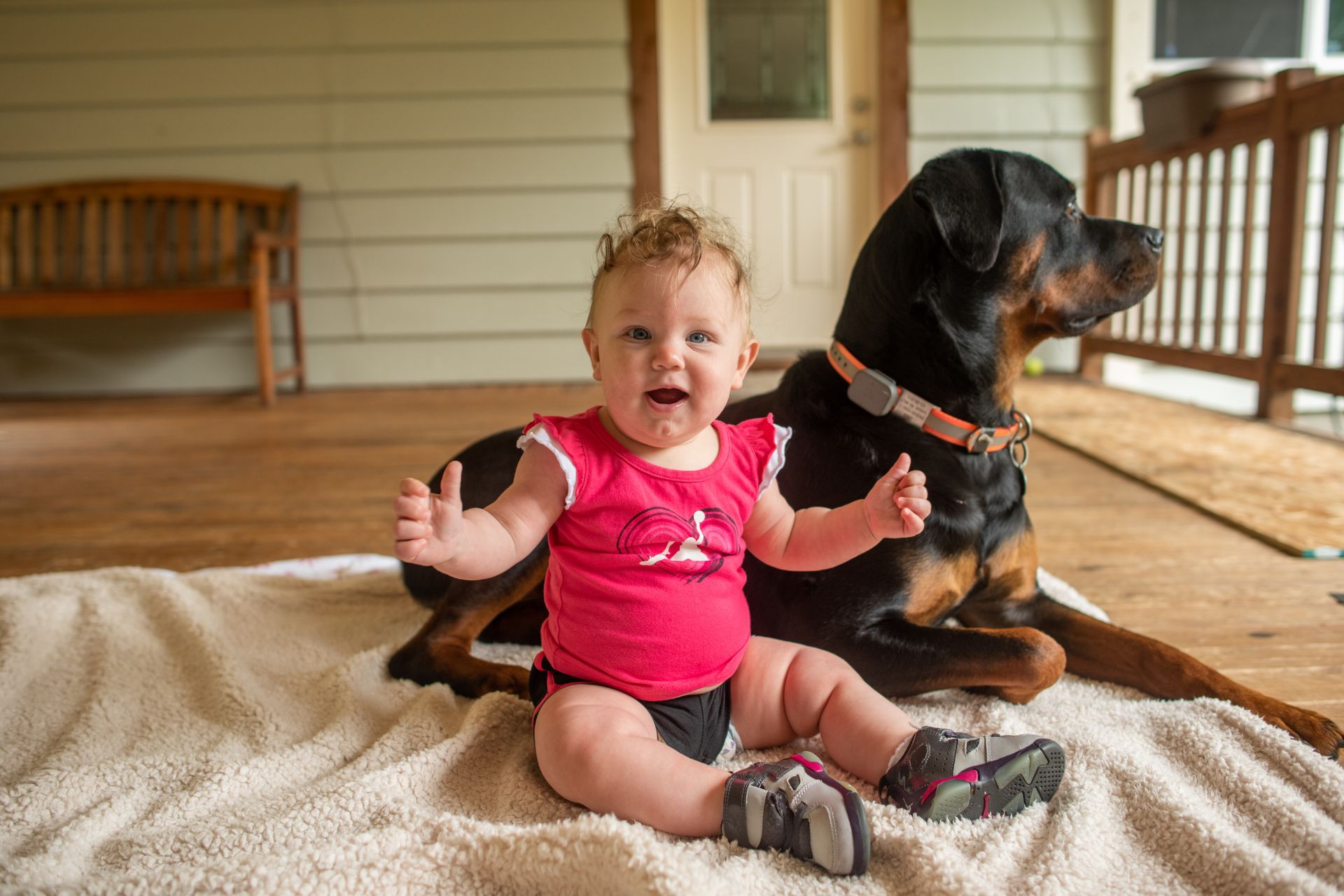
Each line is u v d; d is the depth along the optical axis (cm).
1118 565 233
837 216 596
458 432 434
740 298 121
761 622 155
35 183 578
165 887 101
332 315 593
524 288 590
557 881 103
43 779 130
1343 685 162
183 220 578
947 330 155
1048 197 161
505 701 143
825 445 158
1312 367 384
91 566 259
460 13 565
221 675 164
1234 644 182
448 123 575
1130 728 138
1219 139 440
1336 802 118
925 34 561
